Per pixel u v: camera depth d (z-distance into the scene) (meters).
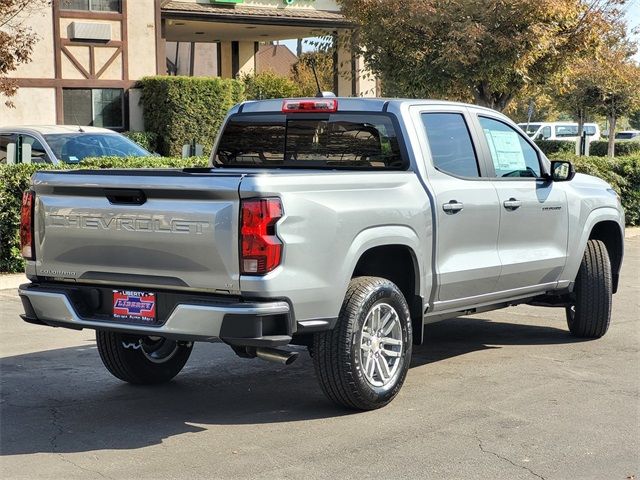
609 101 33.34
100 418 6.33
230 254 5.64
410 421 6.22
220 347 8.62
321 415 6.38
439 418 6.29
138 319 6.02
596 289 8.69
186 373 7.65
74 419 6.31
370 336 6.36
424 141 7.11
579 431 6.03
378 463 5.41
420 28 18.94
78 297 6.21
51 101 24.72
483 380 7.32
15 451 5.64
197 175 5.74
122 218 5.96
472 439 5.85
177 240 5.77
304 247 5.81
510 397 6.82
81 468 5.34
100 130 15.94
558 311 10.57
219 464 5.40
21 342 8.66
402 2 18.86
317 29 29.30
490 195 7.50
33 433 5.99
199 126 24.81
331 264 5.98
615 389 7.07
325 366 6.18
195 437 5.91
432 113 7.33
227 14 26.95
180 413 6.46
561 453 5.61
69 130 15.56
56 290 6.23
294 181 5.82
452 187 7.16
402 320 6.54
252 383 7.32
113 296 6.13
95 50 25.30
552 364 7.88
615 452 5.63
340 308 6.11
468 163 7.50
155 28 26.09
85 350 8.38
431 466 5.36
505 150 7.94
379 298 6.32
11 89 18.78
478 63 18.62
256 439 5.86
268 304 5.64
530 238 7.98
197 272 5.75
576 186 8.62
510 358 8.12
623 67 32.31
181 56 36.47
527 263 7.87
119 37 25.61
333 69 26.47
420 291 6.84
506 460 5.47
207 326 5.65
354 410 6.44
